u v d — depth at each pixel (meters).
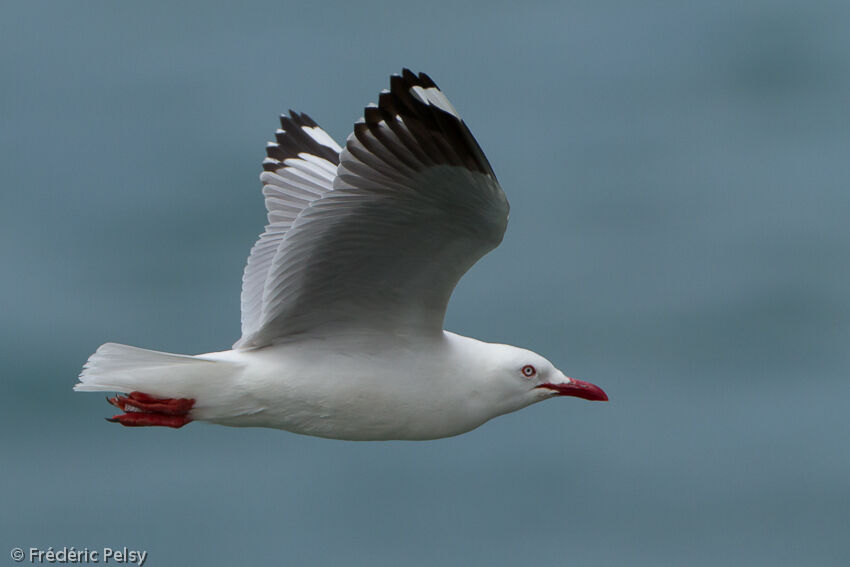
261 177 9.38
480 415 8.16
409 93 6.72
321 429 7.96
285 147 9.47
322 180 9.34
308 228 7.34
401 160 6.86
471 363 8.04
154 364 7.75
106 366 7.75
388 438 8.10
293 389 7.78
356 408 7.86
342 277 7.57
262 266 8.97
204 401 7.78
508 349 8.24
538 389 8.23
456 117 6.54
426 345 7.87
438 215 7.07
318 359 7.84
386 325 7.80
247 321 8.71
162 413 7.75
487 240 7.13
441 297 7.62
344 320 7.82
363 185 7.06
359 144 6.95
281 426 7.96
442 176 6.80
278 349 7.90
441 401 7.98
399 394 7.87
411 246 7.32
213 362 7.75
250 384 7.75
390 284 7.59
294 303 7.72
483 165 6.62
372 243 7.34
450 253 7.31
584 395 8.27
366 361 7.84
